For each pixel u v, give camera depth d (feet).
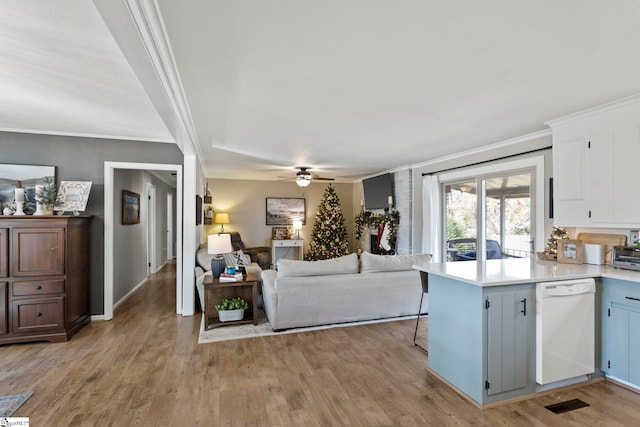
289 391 7.77
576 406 7.25
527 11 5.19
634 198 8.86
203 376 8.48
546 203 12.42
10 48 6.41
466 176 16.37
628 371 7.88
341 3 4.99
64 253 11.02
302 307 11.85
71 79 7.88
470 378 7.42
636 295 7.71
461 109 9.97
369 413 6.93
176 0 4.85
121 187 15.94
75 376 8.48
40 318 10.74
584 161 10.06
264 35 5.90
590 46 6.28
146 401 7.32
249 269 14.52
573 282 7.86
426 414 6.92
